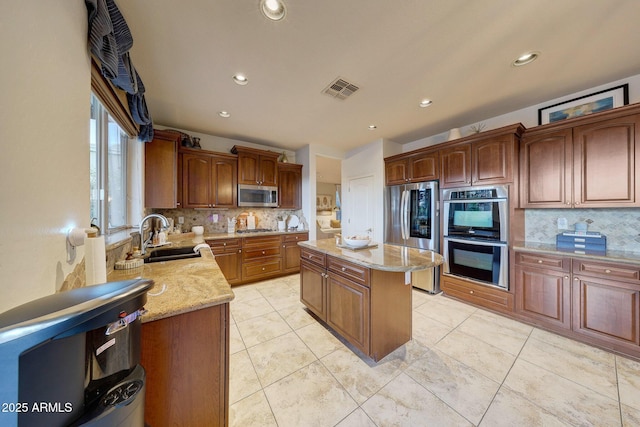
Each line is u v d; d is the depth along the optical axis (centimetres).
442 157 296
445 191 292
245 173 365
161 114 278
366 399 138
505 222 240
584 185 205
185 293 106
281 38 154
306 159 417
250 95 231
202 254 197
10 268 50
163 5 127
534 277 221
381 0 127
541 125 227
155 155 266
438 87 218
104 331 52
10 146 51
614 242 211
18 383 38
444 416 126
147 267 152
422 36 153
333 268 203
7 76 50
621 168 187
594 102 218
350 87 217
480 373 158
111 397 52
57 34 71
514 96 235
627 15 135
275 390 146
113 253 143
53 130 69
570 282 200
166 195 271
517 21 141
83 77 89
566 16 137
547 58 176
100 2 95
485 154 256
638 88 197
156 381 92
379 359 169
